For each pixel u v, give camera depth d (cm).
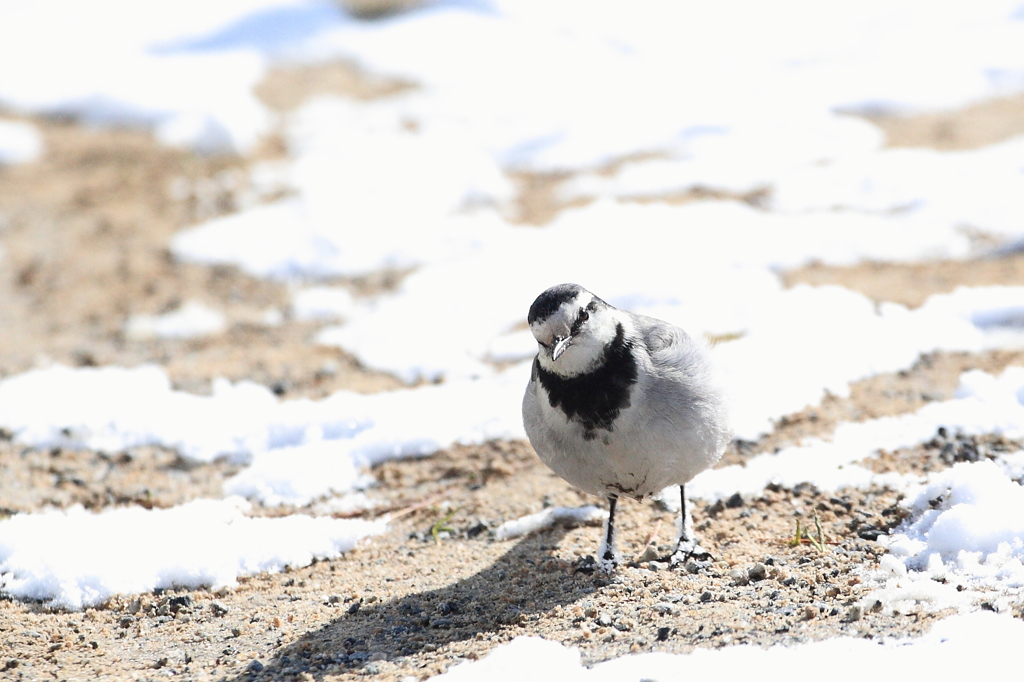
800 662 625
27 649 775
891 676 600
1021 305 1269
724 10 2605
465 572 870
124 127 2203
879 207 1630
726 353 1174
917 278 1406
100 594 858
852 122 1947
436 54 2416
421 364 1295
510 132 2052
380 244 1658
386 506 1017
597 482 821
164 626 810
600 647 694
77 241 1759
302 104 2244
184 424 1179
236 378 1302
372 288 1552
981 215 1574
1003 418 995
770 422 1062
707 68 2277
